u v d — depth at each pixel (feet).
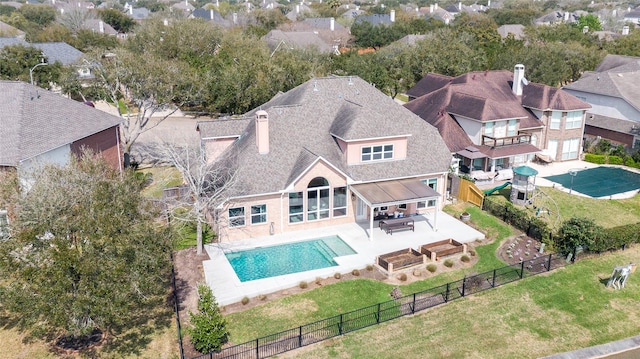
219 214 120.98
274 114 138.51
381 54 305.12
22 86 135.64
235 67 244.22
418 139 144.46
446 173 141.18
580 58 311.27
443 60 267.59
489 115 166.40
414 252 115.96
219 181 123.03
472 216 140.26
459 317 96.27
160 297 100.07
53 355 83.56
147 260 76.74
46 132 126.11
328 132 138.72
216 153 139.54
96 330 89.86
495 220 138.21
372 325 93.25
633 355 89.20
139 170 172.24
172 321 92.89
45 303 69.67
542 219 140.15
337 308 97.60
